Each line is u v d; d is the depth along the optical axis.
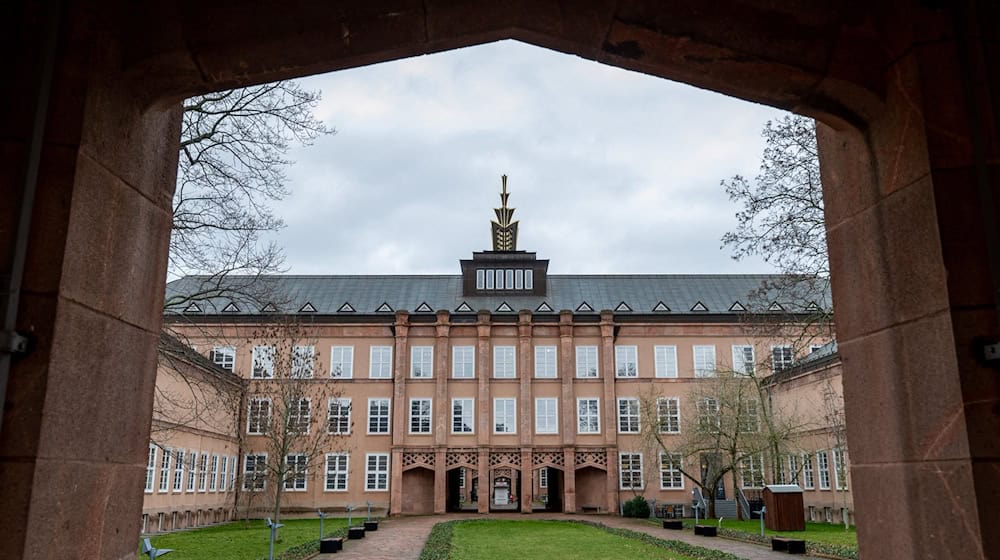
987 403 3.36
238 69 4.05
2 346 3.12
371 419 42.84
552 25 4.20
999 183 3.52
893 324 3.89
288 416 27.08
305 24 3.98
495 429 42.97
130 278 3.97
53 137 3.46
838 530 28.06
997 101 3.62
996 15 3.74
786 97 4.25
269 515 41.06
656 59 4.28
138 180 4.05
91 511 3.57
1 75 3.50
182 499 33.00
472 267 47.59
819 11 4.01
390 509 41.12
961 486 3.36
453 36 4.21
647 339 44.50
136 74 3.89
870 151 4.15
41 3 3.59
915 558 3.65
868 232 4.15
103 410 3.69
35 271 3.31
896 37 3.85
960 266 3.50
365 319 43.94
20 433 3.16
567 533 27.72
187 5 3.90
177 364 30.00
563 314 44.19
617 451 42.88
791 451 37.00
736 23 4.05
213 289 15.31
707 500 38.34
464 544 22.81
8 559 3.04
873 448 4.07
